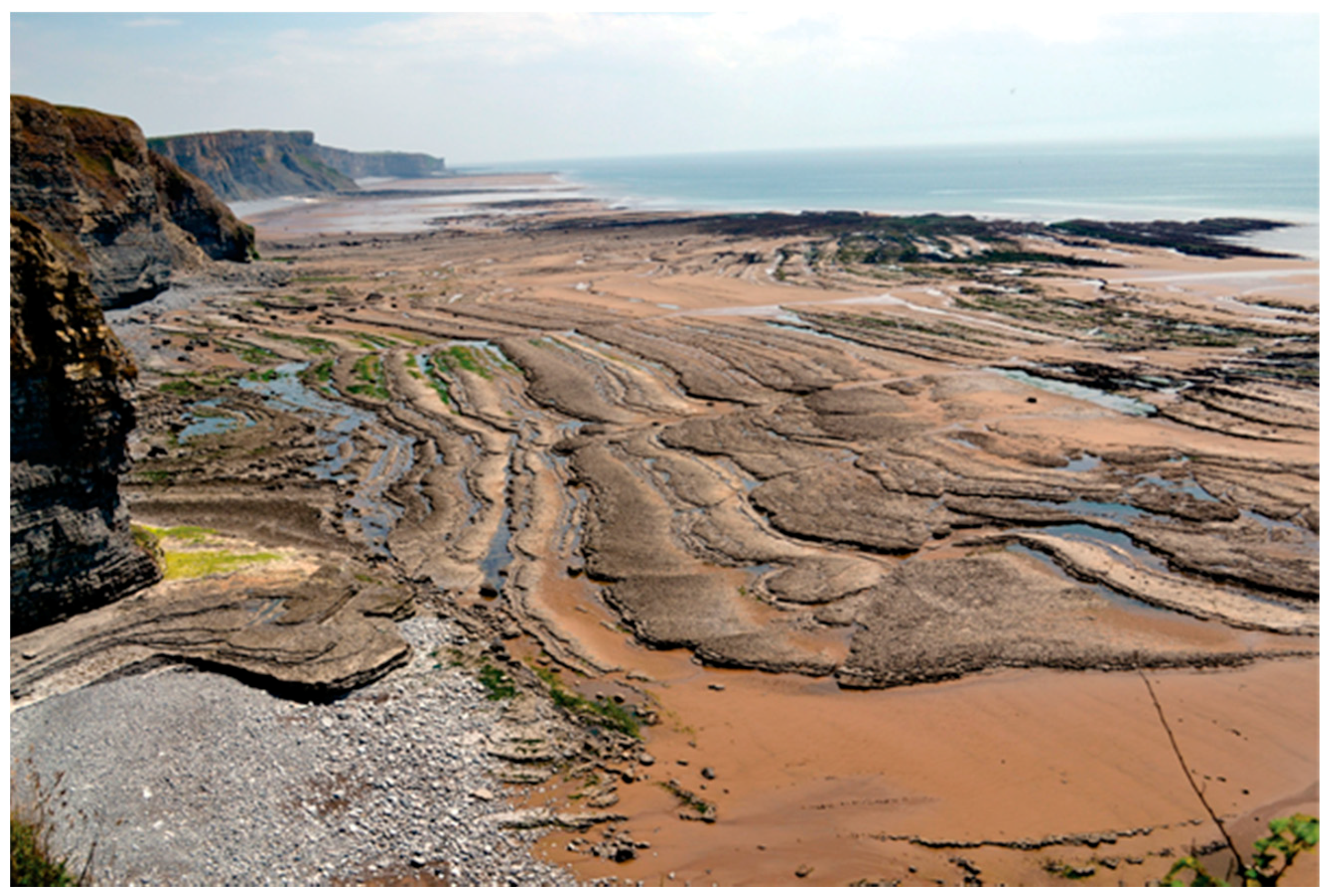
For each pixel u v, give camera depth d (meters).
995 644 32.16
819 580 36.81
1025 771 25.94
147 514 43.97
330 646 30.20
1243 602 34.56
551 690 29.67
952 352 73.44
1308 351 70.00
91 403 30.17
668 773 26.05
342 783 24.62
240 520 43.84
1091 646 31.86
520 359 74.31
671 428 56.09
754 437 54.03
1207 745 26.75
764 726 28.44
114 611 31.61
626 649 33.00
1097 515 42.31
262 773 24.77
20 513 29.11
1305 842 21.56
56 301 29.45
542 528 42.81
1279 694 29.05
